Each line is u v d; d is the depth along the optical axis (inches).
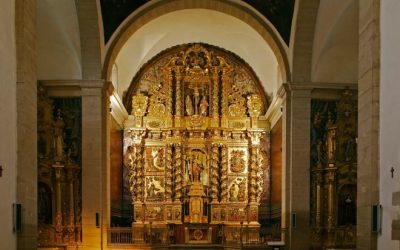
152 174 921.5
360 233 358.6
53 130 673.0
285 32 682.8
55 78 672.4
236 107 950.4
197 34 930.1
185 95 956.0
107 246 689.0
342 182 677.3
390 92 323.6
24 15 351.6
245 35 897.5
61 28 636.1
